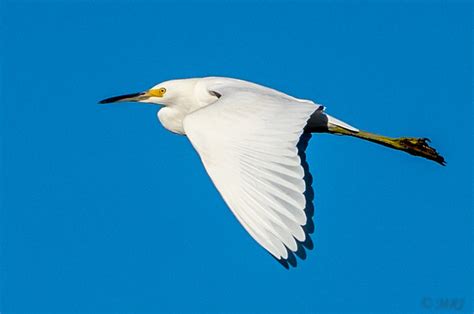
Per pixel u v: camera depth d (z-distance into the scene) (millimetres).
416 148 15930
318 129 15328
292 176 10805
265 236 10523
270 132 11406
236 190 10969
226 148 11359
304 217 10469
